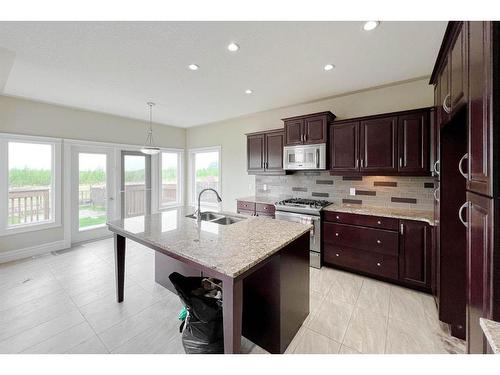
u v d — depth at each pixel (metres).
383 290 2.44
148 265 3.10
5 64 2.29
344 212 2.81
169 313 2.05
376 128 2.76
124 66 2.40
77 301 2.23
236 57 2.23
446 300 1.78
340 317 1.99
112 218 4.47
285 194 3.98
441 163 1.79
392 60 2.30
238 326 1.23
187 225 2.08
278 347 1.56
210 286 1.78
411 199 2.84
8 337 1.73
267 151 3.81
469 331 1.13
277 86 2.96
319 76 2.68
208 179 5.38
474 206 1.07
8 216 3.31
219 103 3.70
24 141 3.39
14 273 2.84
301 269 1.86
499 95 0.84
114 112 4.22
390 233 2.52
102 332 1.80
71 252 3.60
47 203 3.67
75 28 1.77
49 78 2.69
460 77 1.29
